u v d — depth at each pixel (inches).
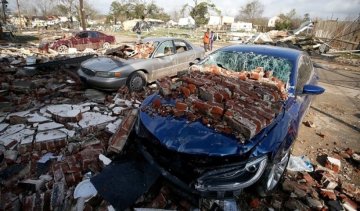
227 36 1029.8
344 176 128.6
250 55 156.7
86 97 202.8
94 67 209.3
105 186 97.2
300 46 685.3
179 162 88.7
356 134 179.0
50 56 384.5
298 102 125.0
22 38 740.0
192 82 124.2
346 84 332.2
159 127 97.1
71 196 95.6
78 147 127.1
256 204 98.3
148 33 1272.1
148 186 95.7
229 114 92.9
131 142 117.9
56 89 218.5
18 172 108.3
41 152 125.8
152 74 231.8
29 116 158.6
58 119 152.9
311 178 121.3
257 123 88.0
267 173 92.3
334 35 796.0
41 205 92.1
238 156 83.7
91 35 543.8
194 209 92.6
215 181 84.2
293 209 100.3
